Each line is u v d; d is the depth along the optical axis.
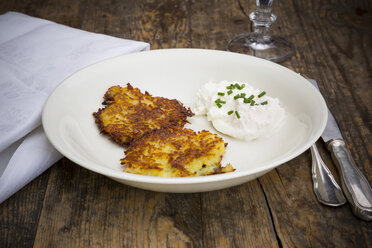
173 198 0.37
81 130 0.40
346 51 0.56
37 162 0.37
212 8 0.66
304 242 0.33
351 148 0.41
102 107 0.43
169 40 0.58
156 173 0.34
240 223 0.35
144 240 0.34
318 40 0.58
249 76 0.44
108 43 0.49
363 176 0.37
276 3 0.67
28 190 0.37
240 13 0.65
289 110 0.41
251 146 0.40
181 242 0.34
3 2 0.66
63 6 0.65
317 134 0.35
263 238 0.34
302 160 0.40
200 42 0.58
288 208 0.36
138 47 0.48
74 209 0.36
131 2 0.67
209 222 0.35
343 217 0.35
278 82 0.43
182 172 0.35
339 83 0.50
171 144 0.37
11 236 0.34
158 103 0.42
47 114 0.37
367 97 0.48
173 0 0.68
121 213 0.36
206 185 0.32
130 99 0.42
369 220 0.34
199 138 0.38
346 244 0.33
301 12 0.65
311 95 0.40
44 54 0.46
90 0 0.67
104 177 0.38
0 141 0.37
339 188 0.37
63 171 0.39
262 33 0.58
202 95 0.43
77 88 0.42
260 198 0.37
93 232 0.34
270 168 0.32
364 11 0.65
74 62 0.45
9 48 0.47
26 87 0.42
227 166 0.36
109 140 0.40
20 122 0.39
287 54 0.55
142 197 0.37
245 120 0.40
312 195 0.37
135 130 0.39
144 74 0.45
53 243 0.33
